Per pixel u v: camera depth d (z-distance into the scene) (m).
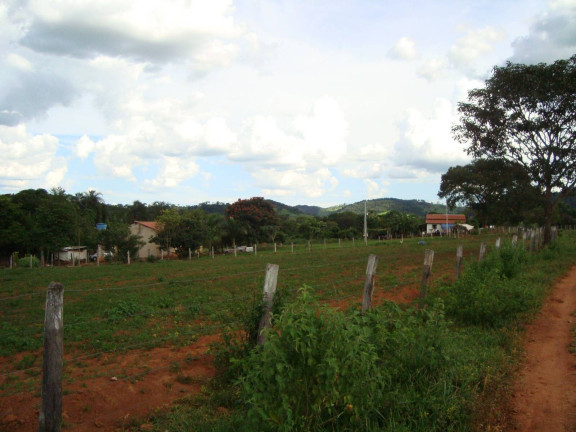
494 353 7.20
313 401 4.45
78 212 51.62
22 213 45.84
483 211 36.66
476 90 26.06
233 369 6.39
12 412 5.64
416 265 21.88
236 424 4.77
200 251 51.19
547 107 24.64
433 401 5.03
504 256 14.77
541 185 27.12
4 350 8.64
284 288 6.78
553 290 13.60
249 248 55.38
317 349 4.43
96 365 7.65
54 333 4.41
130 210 88.75
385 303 6.62
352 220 88.50
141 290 16.12
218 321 10.64
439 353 5.86
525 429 5.00
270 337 4.50
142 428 5.23
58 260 46.66
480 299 9.32
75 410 5.69
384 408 4.88
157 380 6.81
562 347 8.02
